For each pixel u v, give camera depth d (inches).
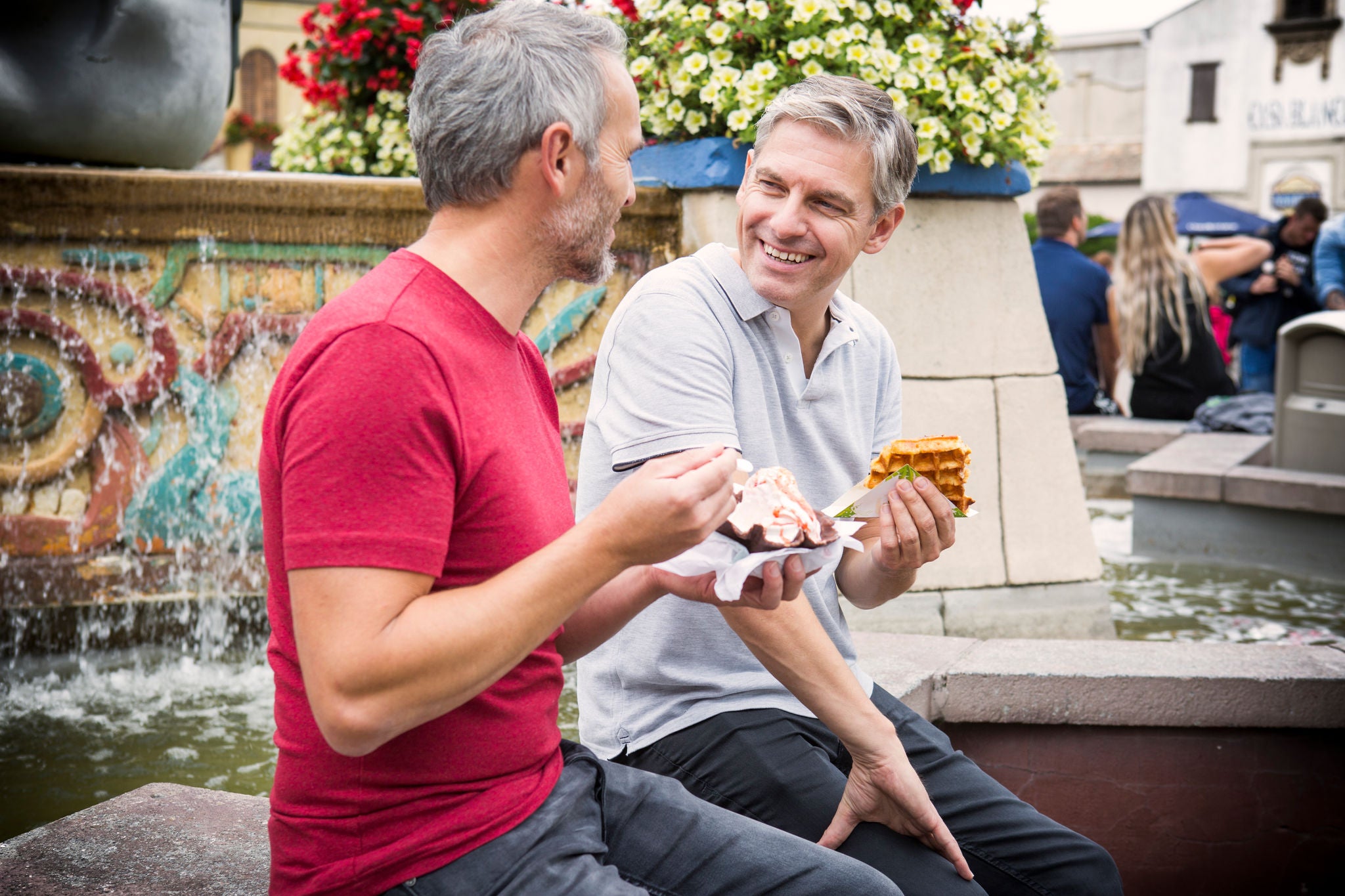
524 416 54.2
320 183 137.3
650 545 48.9
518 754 54.6
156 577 139.3
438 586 50.9
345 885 50.6
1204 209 610.2
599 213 54.2
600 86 53.1
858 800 67.9
